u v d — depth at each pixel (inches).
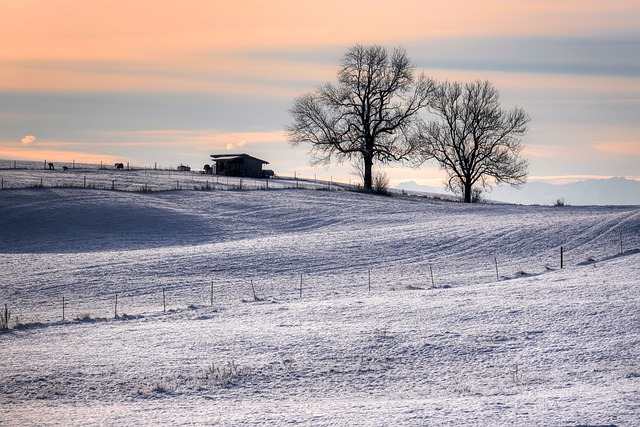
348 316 2119.8
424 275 3127.5
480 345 1721.2
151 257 3540.8
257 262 3435.0
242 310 2331.4
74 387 1407.5
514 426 955.3
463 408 1079.6
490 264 3353.8
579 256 3353.8
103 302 2608.3
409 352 1679.4
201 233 4495.6
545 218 4896.7
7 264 3336.6
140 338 1889.8
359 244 3914.9
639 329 1793.8
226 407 1210.6
